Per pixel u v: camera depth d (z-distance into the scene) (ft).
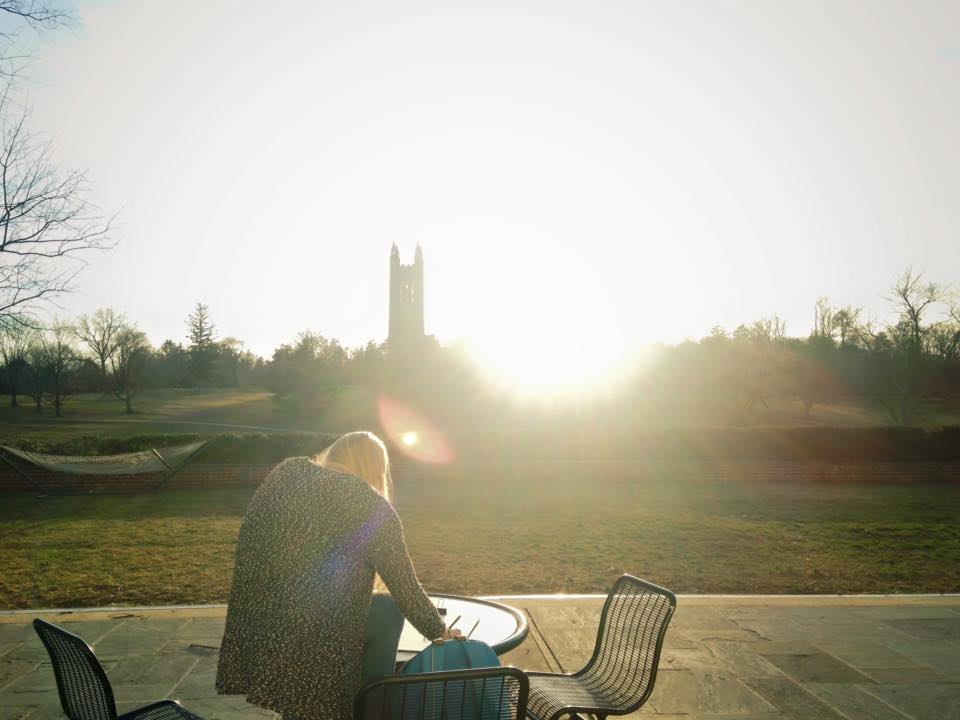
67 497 58.08
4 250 53.11
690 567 30.04
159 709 9.35
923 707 13.94
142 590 25.61
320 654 7.36
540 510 49.55
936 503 53.36
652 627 10.61
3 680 15.57
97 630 19.25
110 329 225.97
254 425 171.01
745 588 26.20
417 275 375.25
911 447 74.08
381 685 7.06
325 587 7.50
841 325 204.23
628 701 9.98
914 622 20.03
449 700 7.32
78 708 8.38
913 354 144.87
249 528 7.86
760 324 197.98
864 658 16.89
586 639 18.58
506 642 10.79
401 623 8.82
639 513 47.83
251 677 7.39
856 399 208.54
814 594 24.70
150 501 55.21
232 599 7.78
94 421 182.19
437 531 40.16
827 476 69.36
